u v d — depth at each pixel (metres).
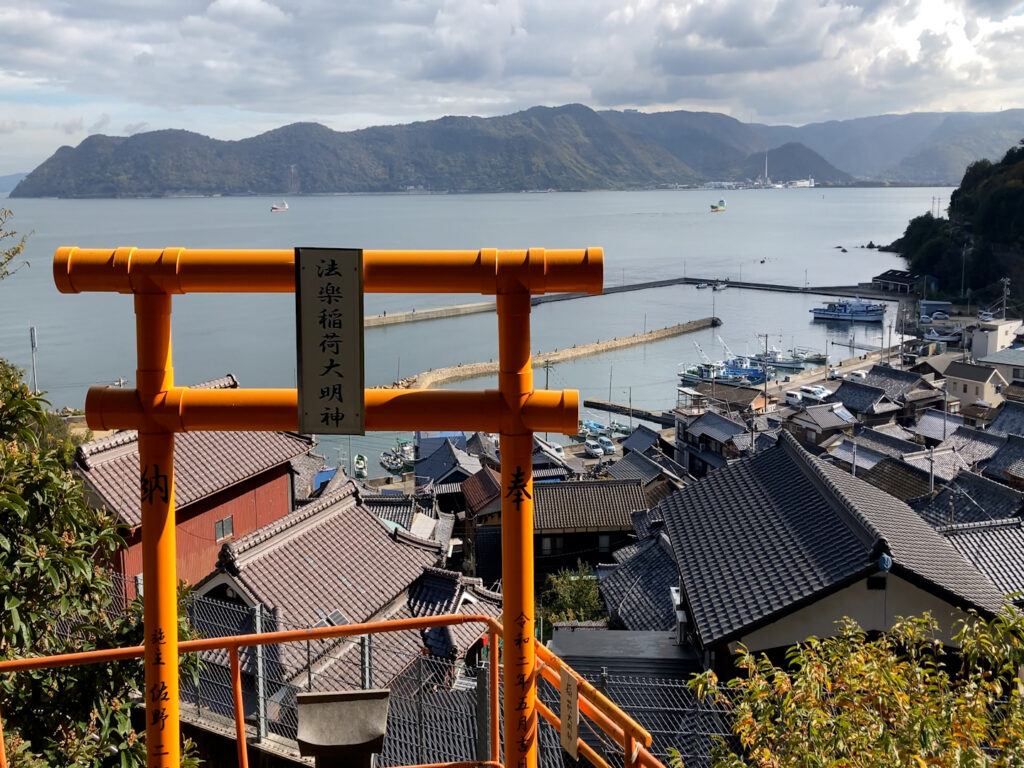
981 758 4.66
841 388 58.47
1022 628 5.60
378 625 4.47
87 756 6.25
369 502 28.34
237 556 13.60
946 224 119.12
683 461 49.69
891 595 11.34
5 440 7.05
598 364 76.19
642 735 3.06
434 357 75.94
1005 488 28.08
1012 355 61.12
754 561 12.66
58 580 6.20
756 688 5.45
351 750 3.92
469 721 9.27
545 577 32.78
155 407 3.50
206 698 9.26
